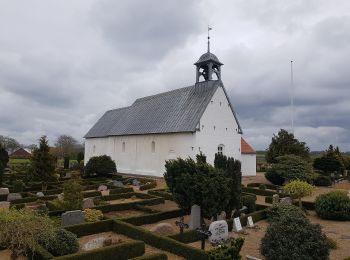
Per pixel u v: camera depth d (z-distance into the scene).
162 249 11.81
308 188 18.03
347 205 16.58
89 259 9.91
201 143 32.50
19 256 10.41
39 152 26.06
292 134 36.31
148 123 38.81
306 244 9.77
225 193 14.95
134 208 19.72
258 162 65.88
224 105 35.09
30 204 19.53
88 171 37.09
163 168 35.19
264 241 10.50
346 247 12.12
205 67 35.69
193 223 14.19
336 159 39.34
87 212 15.41
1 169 28.72
